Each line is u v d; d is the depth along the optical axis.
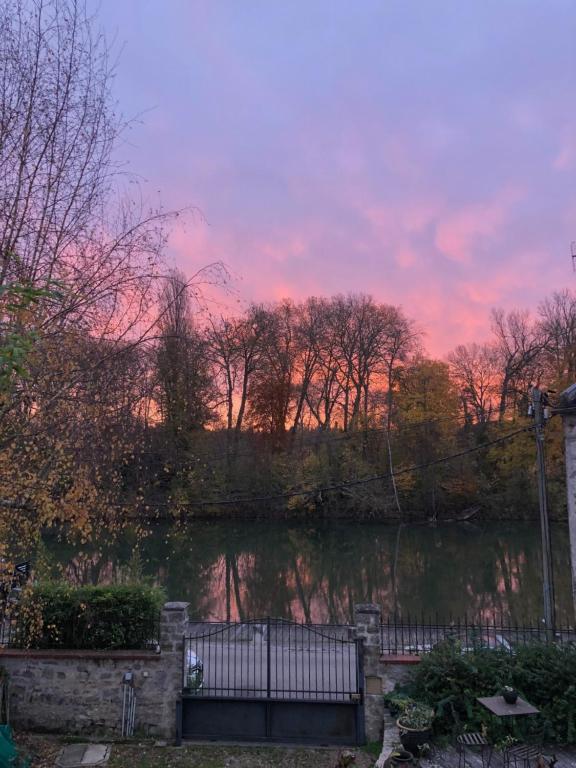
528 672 8.38
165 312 7.91
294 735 9.25
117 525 8.36
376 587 24.80
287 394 41.31
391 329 43.59
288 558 30.28
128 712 9.39
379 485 38.72
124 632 9.94
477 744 7.61
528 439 37.12
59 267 6.91
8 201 6.54
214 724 9.38
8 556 7.22
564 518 34.38
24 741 9.05
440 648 9.30
